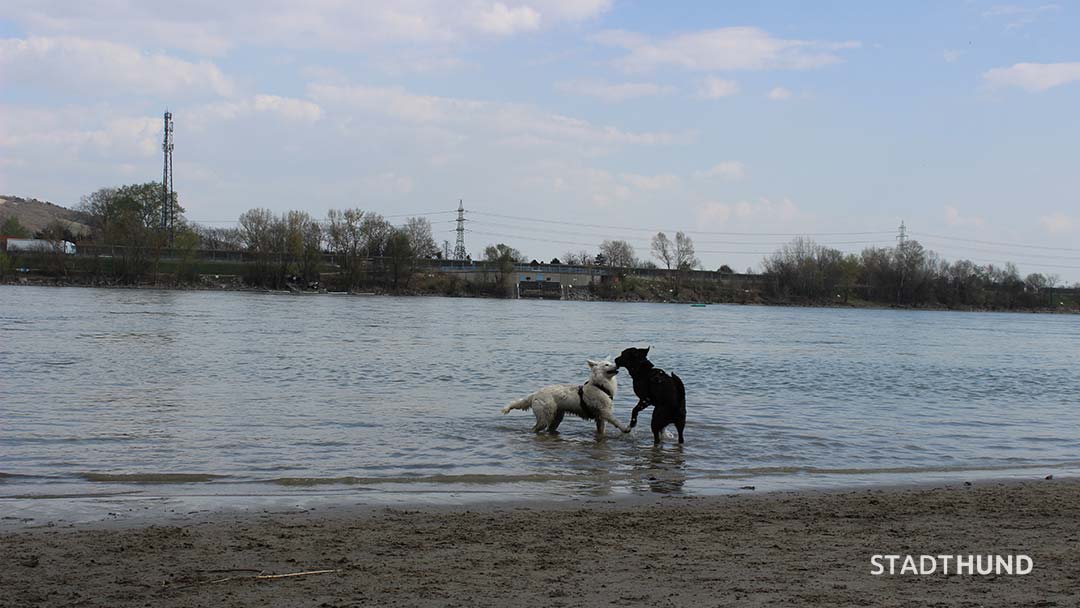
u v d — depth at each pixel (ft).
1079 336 266.98
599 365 56.29
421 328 191.42
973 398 88.48
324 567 27.43
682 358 131.23
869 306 556.92
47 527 32.30
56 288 379.55
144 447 49.62
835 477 46.34
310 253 454.81
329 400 71.72
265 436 54.13
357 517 34.81
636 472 46.03
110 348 116.47
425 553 29.32
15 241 431.84
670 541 31.50
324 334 160.35
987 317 460.14
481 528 33.14
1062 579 26.73
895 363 135.23
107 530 31.96
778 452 53.36
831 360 136.05
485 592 24.89
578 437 56.03
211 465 45.29
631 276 554.87
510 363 112.88
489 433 56.80
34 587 25.00
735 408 73.10
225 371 92.68
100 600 23.95
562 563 28.17
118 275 417.28
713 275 573.33
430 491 40.45
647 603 23.90
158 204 497.87
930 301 563.07
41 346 116.37
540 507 37.40
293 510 35.91
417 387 82.84
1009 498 40.60
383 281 477.36
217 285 438.81
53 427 55.36
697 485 43.24
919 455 54.24
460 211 556.51
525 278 520.83
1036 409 80.18
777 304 545.03
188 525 32.99
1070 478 46.96
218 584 25.48
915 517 36.37
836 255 562.25
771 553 29.84
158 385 78.89
